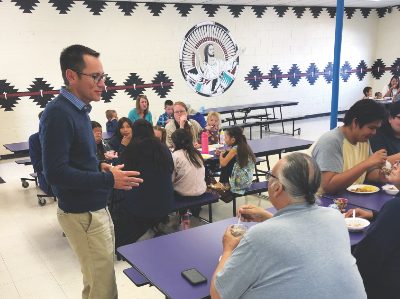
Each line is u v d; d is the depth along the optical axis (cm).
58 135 167
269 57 971
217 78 899
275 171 127
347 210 214
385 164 230
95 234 191
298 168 122
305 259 111
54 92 716
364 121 219
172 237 195
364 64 1148
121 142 436
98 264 196
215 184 398
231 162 388
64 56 174
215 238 193
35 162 348
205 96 891
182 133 348
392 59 1122
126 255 177
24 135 703
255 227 119
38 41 688
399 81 903
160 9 797
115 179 177
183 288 148
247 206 182
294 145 446
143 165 296
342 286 112
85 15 722
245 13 912
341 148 228
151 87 815
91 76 176
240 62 928
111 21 749
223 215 419
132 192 306
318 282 109
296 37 1006
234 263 116
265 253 112
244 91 949
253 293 113
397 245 135
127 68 781
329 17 1052
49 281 294
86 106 182
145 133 310
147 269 163
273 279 110
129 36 772
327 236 117
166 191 311
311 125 965
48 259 328
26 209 446
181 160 342
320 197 232
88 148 184
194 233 199
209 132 492
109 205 341
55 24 698
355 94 1154
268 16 948
